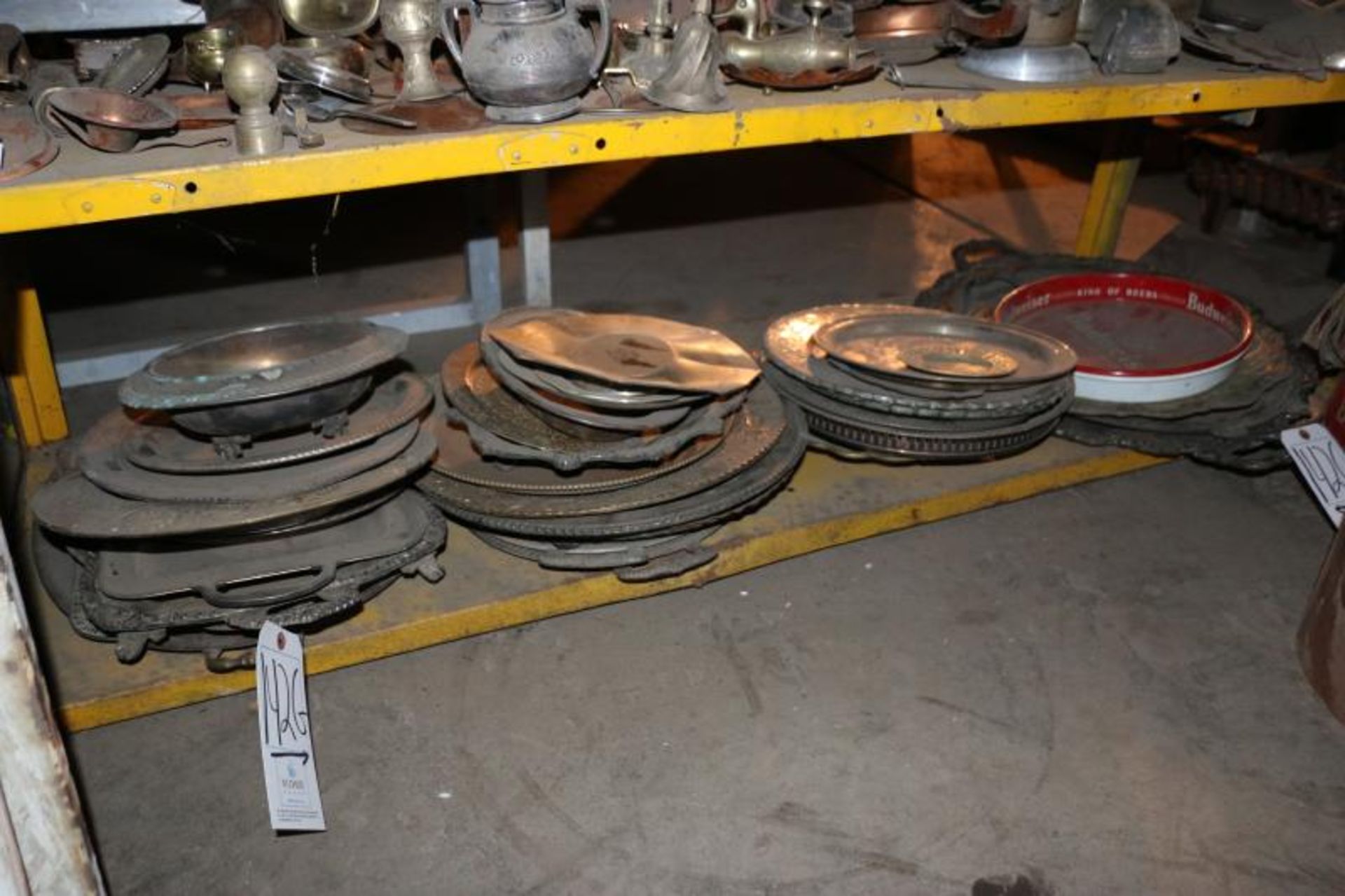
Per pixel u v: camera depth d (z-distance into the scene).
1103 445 1.88
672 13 1.59
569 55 1.36
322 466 1.44
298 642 1.46
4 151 1.21
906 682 1.71
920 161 4.00
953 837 1.48
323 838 1.46
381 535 1.54
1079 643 1.79
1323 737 1.63
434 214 3.54
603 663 1.73
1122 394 1.87
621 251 3.32
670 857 1.45
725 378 1.61
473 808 1.50
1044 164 3.99
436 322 2.67
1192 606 1.87
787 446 1.71
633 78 1.51
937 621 1.83
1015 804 1.52
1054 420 1.79
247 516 1.35
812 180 3.88
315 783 1.46
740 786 1.54
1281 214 3.09
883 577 1.92
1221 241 3.31
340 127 1.37
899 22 1.70
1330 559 1.69
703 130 1.44
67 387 2.43
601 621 1.81
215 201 1.25
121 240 3.30
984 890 1.41
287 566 1.43
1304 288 3.01
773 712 1.66
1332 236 3.05
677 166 3.99
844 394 1.70
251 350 1.49
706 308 2.96
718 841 1.47
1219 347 2.05
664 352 1.67
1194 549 2.00
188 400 1.29
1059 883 1.42
